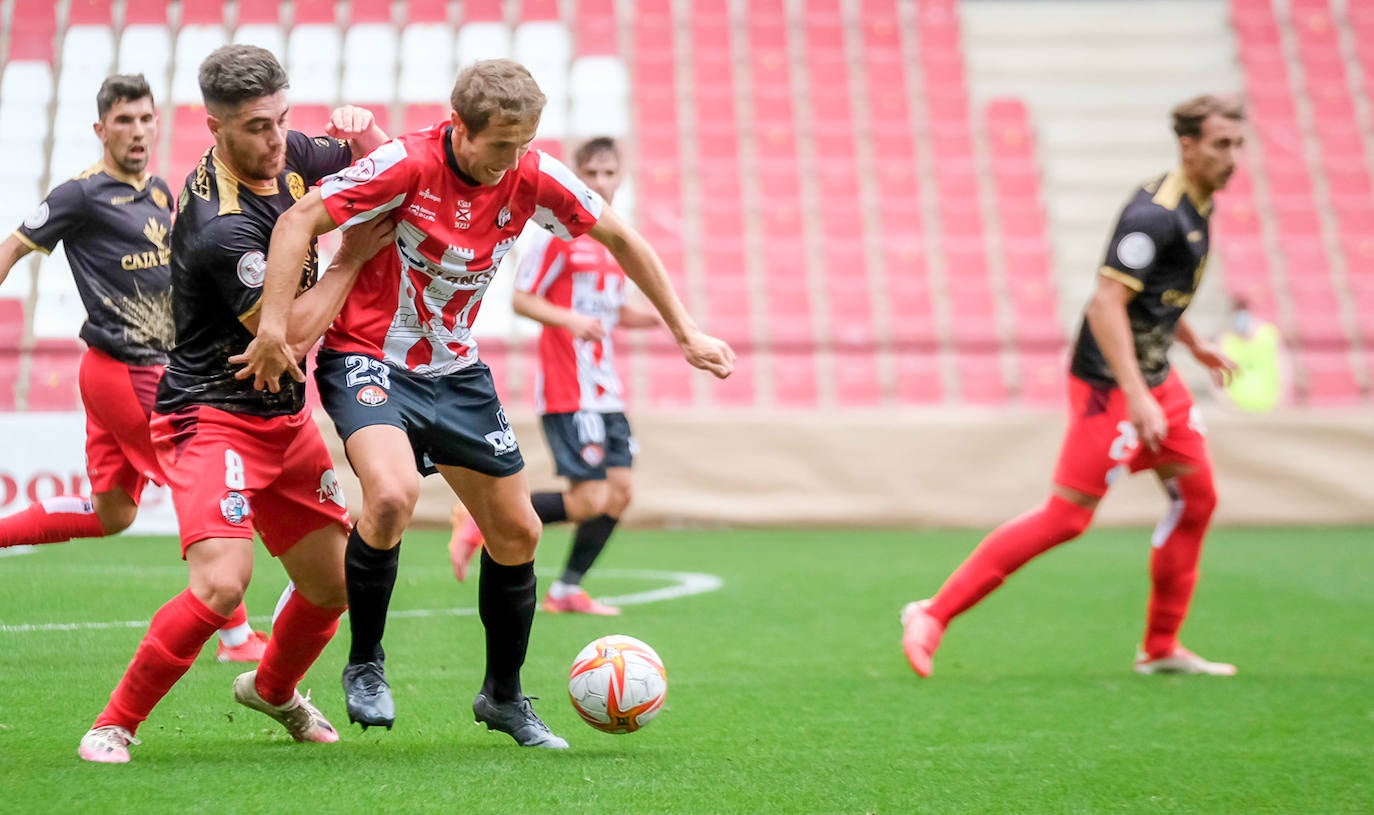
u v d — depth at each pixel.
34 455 39.06
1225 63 72.44
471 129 12.60
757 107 67.94
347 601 13.80
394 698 17.28
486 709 14.51
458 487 13.96
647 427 47.53
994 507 48.28
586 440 26.05
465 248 13.32
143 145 19.95
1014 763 14.41
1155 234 19.02
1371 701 18.48
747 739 15.41
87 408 20.19
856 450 47.97
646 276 14.24
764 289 60.66
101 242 19.83
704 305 59.66
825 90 69.12
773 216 63.69
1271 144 68.12
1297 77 71.56
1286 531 46.81
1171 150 69.12
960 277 62.00
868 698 18.34
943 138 67.69
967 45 73.00
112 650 19.17
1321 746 15.51
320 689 17.59
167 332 20.27
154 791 11.77
